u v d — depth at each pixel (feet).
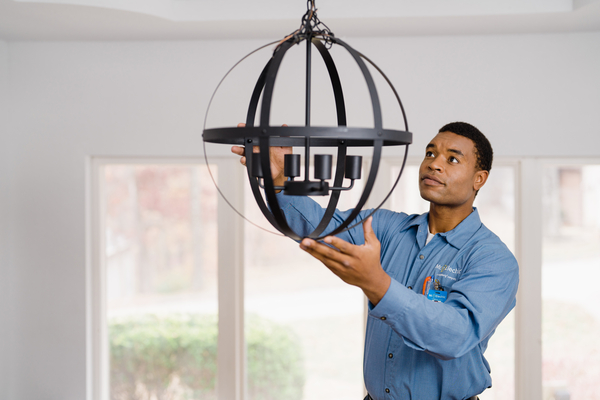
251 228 18.83
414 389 3.85
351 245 2.57
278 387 14.48
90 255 8.27
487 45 7.68
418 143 7.80
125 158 8.21
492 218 21.26
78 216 8.13
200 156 8.05
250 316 15.57
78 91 8.05
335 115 7.80
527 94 7.63
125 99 8.03
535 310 7.88
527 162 7.79
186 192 22.68
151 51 7.99
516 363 8.00
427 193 3.95
